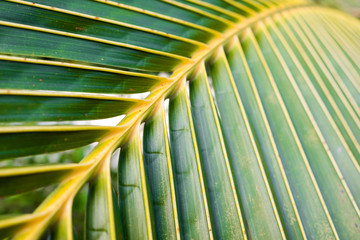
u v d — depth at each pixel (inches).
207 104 27.6
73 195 23.6
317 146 27.6
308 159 27.3
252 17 31.1
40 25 25.4
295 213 26.5
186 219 25.7
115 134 25.2
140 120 25.8
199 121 27.4
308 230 26.2
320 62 30.5
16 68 24.2
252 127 27.9
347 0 49.5
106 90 25.7
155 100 26.4
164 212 25.4
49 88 24.7
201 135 27.2
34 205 58.0
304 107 28.6
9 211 56.3
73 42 25.6
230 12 30.4
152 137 26.3
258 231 26.1
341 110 28.7
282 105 28.5
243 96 28.6
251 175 26.9
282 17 32.4
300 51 30.7
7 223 22.3
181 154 26.6
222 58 28.8
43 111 24.2
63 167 23.6
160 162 26.0
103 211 24.2
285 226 26.3
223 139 27.0
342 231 26.2
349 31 36.5
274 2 33.2
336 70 30.3
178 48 27.9
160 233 25.2
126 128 25.3
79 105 24.8
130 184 25.2
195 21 28.9
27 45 24.9
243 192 26.7
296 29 32.0
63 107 24.5
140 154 25.5
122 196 25.1
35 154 23.6
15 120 23.8
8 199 56.3
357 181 27.0
